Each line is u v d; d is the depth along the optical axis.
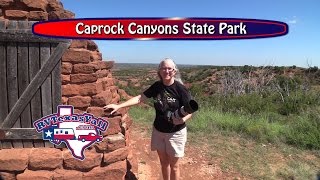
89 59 4.62
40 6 4.43
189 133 8.38
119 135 4.69
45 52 4.45
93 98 4.62
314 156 7.08
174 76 4.23
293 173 6.04
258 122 9.28
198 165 6.27
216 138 8.02
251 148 7.41
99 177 4.43
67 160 4.39
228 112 11.84
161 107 4.23
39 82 4.45
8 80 4.43
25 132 4.51
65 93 4.55
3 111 4.48
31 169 4.34
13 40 4.36
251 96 14.14
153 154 6.63
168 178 4.64
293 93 14.23
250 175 5.95
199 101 14.59
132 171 5.29
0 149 4.54
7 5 4.39
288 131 8.40
